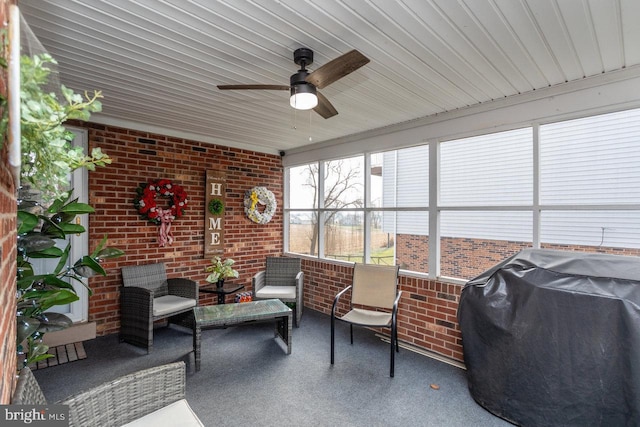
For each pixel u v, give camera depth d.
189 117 3.66
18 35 0.73
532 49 2.13
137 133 3.93
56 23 1.85
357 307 4.18
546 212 2.86
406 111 3.42
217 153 4.69
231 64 2.37
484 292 2.49
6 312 1.04
